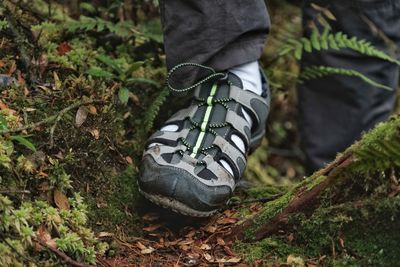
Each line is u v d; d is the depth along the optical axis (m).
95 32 2.79
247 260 1.94
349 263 1.85
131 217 2.16
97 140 2.21
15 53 2.33
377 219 1.82
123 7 2.89
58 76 2.37
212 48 2.18
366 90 2.92
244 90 2.26
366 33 2.85
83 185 2.12
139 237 2.10
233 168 2.12
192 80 2.20
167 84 2.23
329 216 1.89
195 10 2.14
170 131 2.17
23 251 1.66
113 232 2.07
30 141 2.00
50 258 1.71
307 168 3.17
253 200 2.30
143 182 2.04
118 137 2.38
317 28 2.91
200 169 2.03
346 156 1.92
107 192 2.18
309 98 3.07
